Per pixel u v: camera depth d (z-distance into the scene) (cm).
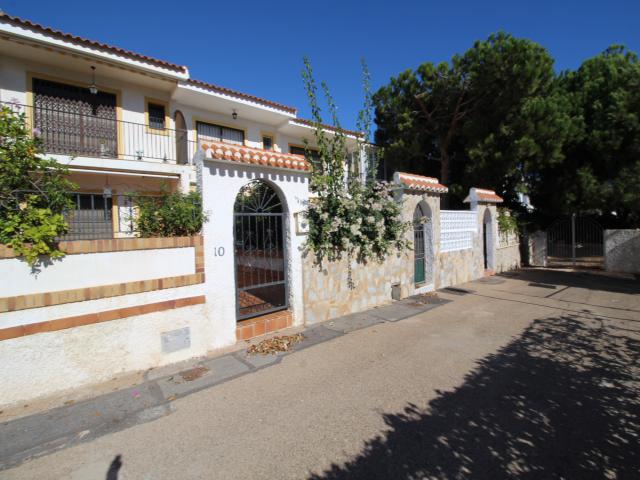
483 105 1366
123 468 249
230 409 326
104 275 382
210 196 471
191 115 1218
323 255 615
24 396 335
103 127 1027
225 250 484
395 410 319
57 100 961
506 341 504
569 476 229
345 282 654
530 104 1247
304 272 587
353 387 367
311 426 296
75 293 360
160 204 469
